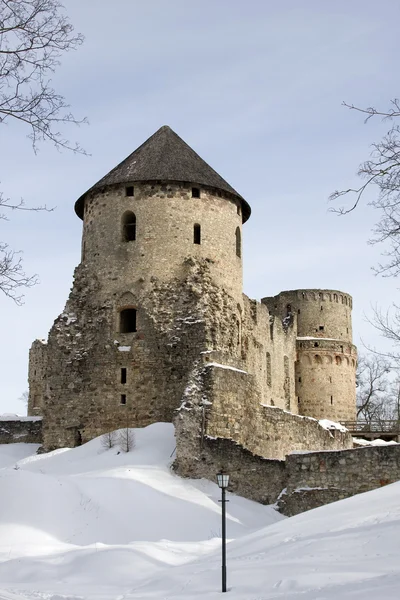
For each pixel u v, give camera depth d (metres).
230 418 33.78
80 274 41.72
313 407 64.31
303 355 65.12
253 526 27.83
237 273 43.09
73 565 19.03
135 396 38.66
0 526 23.52
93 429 38.94
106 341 39.84
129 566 18.69
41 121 17.61
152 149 43.16
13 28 17.09
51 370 40.44
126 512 26.77
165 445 34.53
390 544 15.02
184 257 40.53
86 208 43.09
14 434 45.66
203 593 14.29
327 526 18.33
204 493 30.42
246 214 45.88
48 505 25.14
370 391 79.75
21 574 18.56
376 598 11.22
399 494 19.89
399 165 18.02
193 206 41.44
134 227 41.88
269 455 37.06
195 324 38.50
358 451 29.09
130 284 40.28
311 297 66.56
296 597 12.27
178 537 25.72
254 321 50.06
